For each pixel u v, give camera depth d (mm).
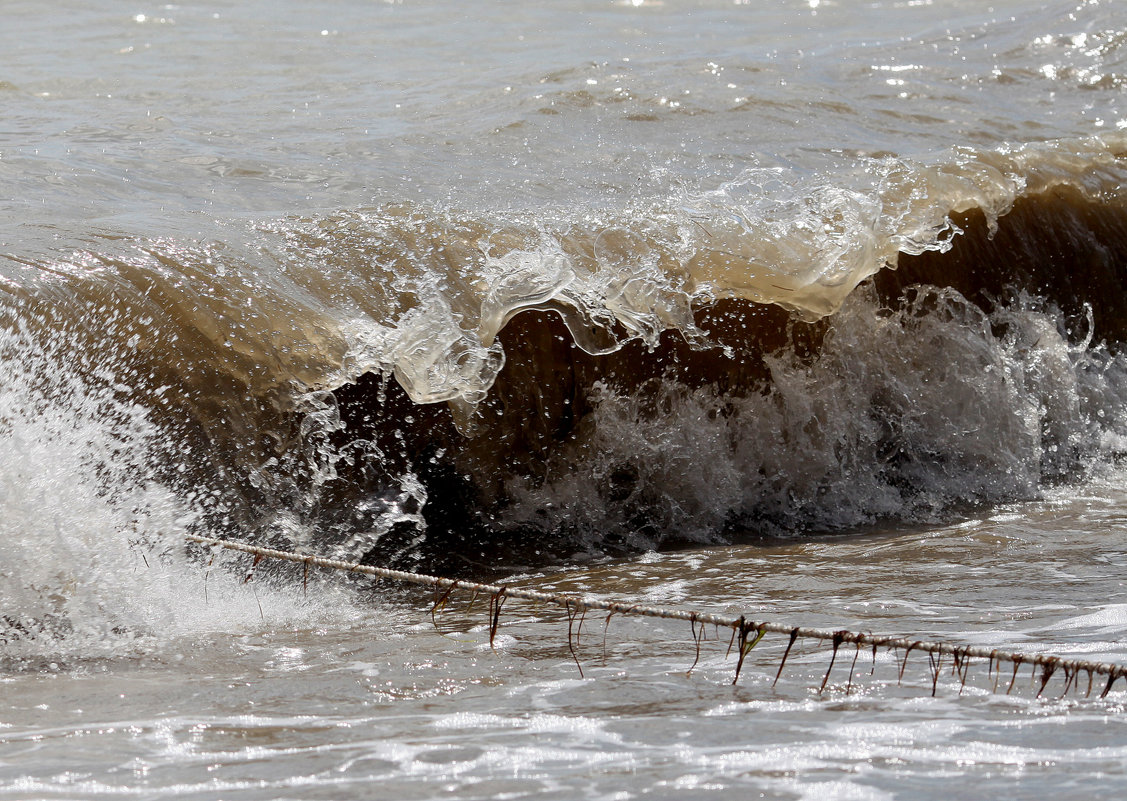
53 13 50062
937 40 49062
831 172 31375
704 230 24766
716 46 48812
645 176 30500
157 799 9883
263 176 28875
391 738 11352
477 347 21156
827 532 22109
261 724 11820
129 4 52188
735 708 12078
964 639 14727
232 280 21047
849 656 13969
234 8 52562
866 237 25297
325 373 20188
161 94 37750
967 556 19484
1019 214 29109
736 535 22047
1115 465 26109
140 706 12438
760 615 16203
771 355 24078
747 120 36656
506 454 22047
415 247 23000
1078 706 11852
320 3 54531
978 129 37625
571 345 22828
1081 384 28141
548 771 10422
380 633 15539
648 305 22938
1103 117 39688
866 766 10398
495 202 27203
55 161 28844
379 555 19547
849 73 43344
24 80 38719
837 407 24406
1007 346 27516
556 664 13930
